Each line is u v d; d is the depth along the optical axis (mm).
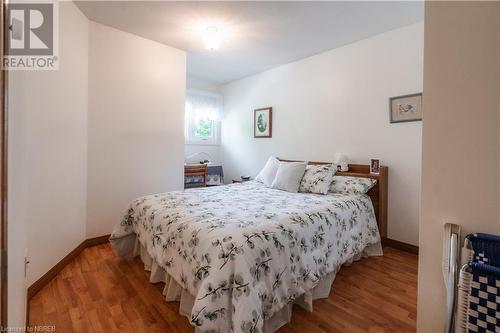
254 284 1220
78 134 2371
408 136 2549
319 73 3316
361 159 2918
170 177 3215
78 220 2408
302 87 3529
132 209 2213
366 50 2848
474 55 705
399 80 2594
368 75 2836
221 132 4992
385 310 1611
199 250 1376
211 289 1174
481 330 602
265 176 3184
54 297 1714
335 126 3160
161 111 3098
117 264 2213
